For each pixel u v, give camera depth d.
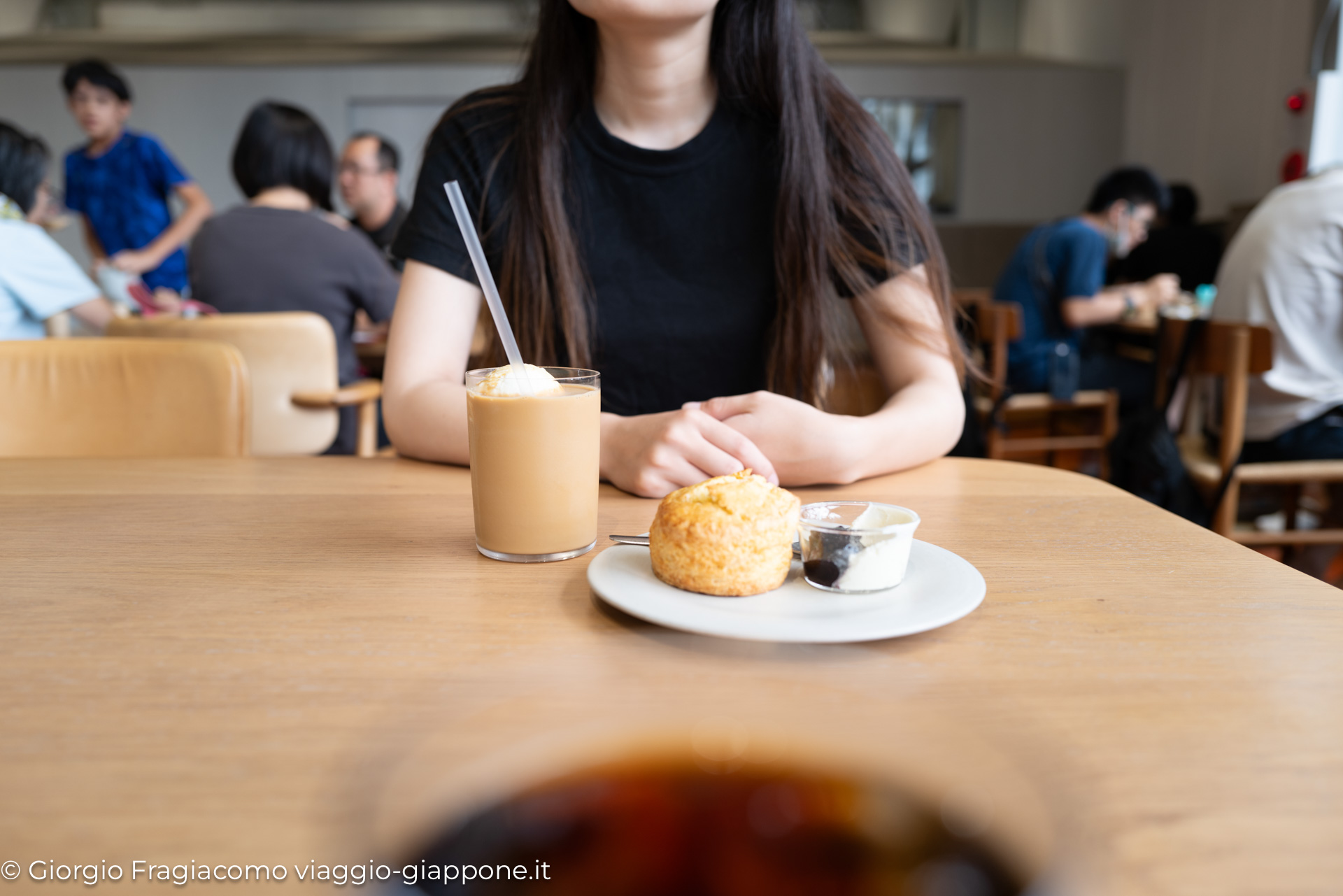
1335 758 0.38
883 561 0.56
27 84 6.80
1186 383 2.62
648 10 1.06
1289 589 0.61
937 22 8.55
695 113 1.25
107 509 0.82
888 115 7.30
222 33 8.66
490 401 0.65
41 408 1.22
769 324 1.28
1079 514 0.80
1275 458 2.30
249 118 2.54
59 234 6.77
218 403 1.21
